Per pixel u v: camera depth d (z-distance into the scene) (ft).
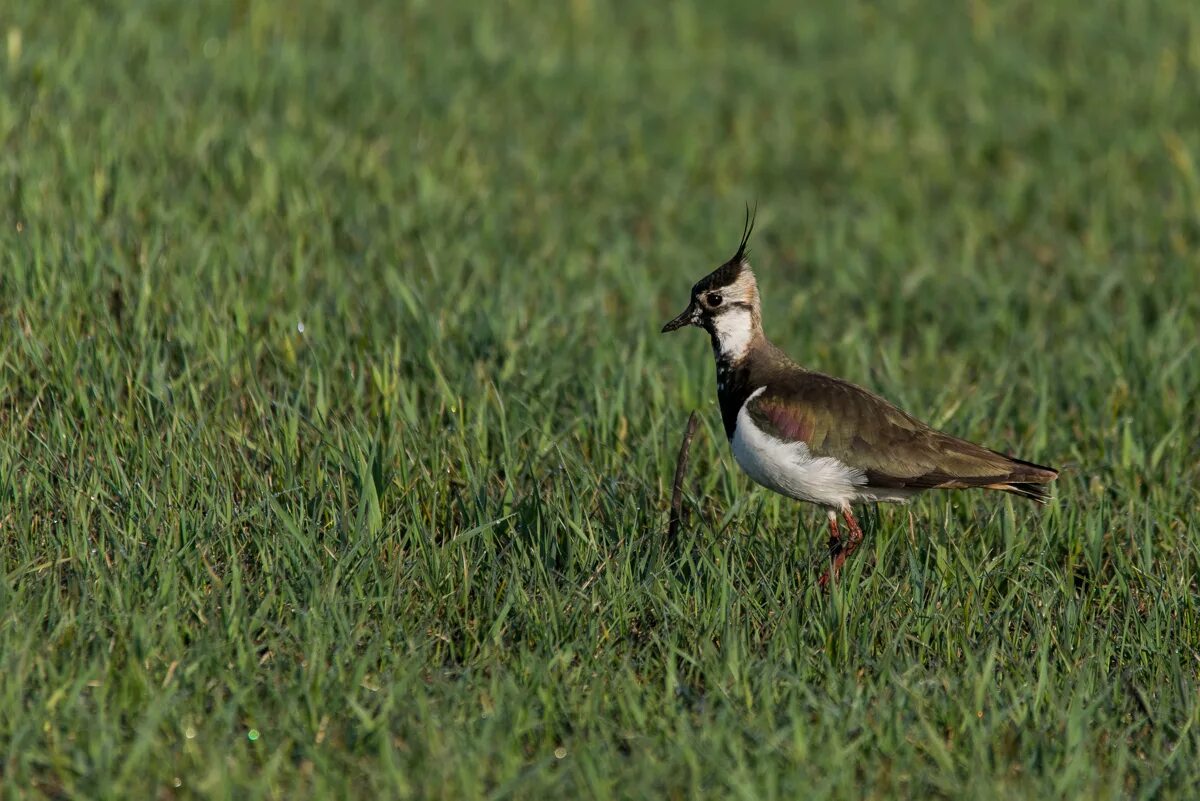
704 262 63.16
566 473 39.91
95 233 50.70
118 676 29.81
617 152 75.51
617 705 30.63
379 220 59.57
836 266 62.80
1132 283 59.16
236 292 48.60
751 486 42.32
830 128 82.48
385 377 43.60
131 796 26.45
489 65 83.87
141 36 75.51
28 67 65.36
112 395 40.81
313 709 29.12
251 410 42.63
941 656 33.63
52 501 36.22
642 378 47.85
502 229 62.39
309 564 34.14
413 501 37.47
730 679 31.60
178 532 35.14
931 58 93.91
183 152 61.26
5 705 28.14
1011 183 72.18
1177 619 35.29
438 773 27.32
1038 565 36.50
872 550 38.63
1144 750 30.48
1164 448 44.75
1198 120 81.61
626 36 95.04
